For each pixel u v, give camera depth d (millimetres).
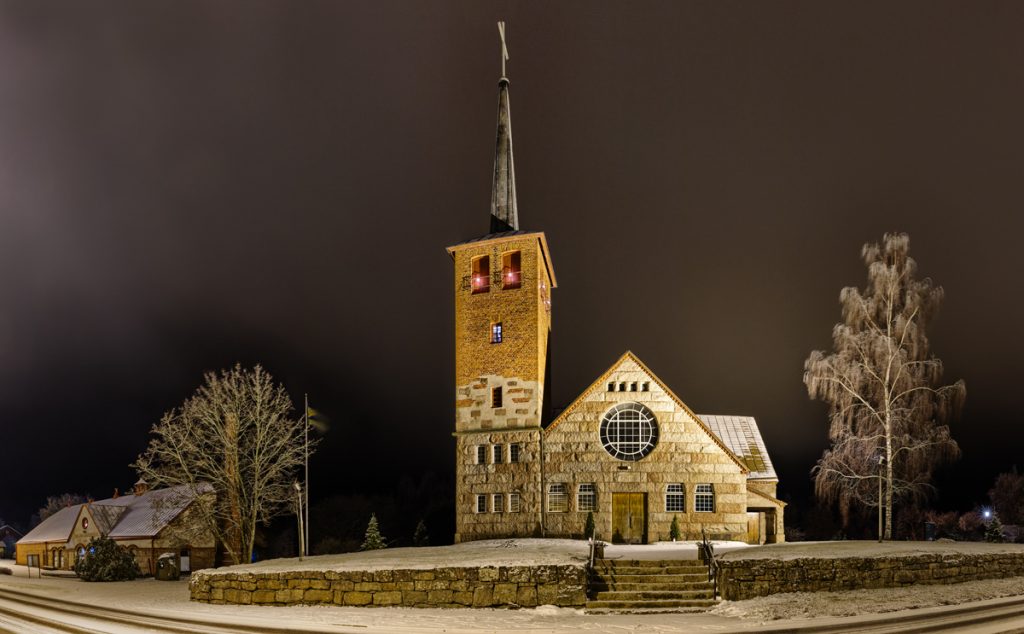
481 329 54219
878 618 20812
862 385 48938
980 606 22500
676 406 50219
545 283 57938
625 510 49562
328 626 21328
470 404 53469
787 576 24797
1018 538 69250
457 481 52688
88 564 48969
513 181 63625
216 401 48812
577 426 50719
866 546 32469
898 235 49500
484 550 35906
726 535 48594
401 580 24578
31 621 25781
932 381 47750
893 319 49281
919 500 48188
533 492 50500
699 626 20562
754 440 61031
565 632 19984
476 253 55406
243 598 26688
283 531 92375
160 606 27562
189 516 55469
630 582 24953
